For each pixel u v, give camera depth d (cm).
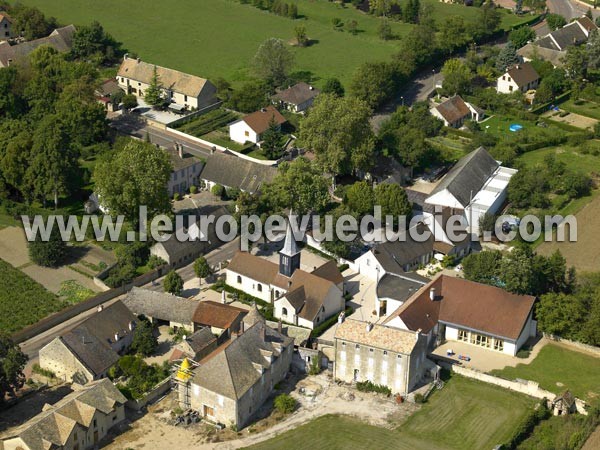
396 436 15238
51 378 16700
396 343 16075
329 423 15538
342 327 16575
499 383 16562
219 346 17275
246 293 19650
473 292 18150
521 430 15212
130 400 15788
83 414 14862
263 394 16062
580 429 15212
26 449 14100
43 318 18450
